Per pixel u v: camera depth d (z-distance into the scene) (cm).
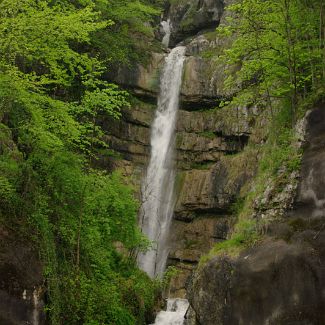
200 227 2788
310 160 1525
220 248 1561
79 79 2677
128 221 2102
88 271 1633
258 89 2030
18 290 1269
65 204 1570
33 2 1502
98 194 1755
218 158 2905
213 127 2958
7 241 1299
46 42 1559
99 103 1712
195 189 2855
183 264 2730
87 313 1473
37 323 1294
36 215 1389
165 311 2162
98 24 1641
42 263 1355
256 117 2727
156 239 2919
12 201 1370
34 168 1508
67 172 1556
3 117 1566
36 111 1461
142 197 2992
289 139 1677
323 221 1401
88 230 1691
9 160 1480
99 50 2953
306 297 1323
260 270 1405
